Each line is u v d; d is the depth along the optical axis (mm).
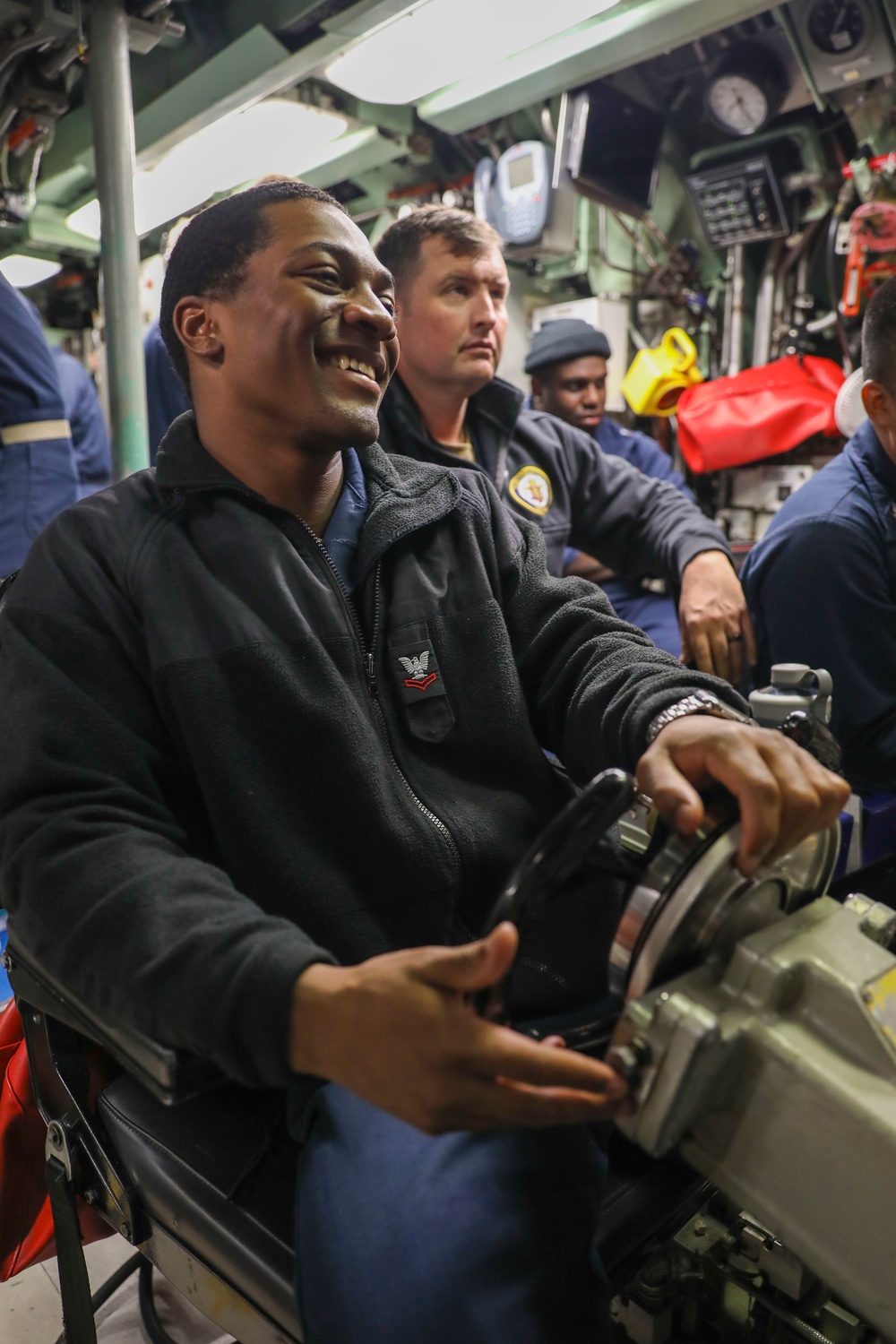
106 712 959
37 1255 1233
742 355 3717
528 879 675
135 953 781
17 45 2379
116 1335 1425
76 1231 1054
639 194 3604
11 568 2553
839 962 687
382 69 2869
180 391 2615
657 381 3633
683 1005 656
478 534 1189
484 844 1036
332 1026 681
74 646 971
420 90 3035
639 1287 977
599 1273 812
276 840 966
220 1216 896
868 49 2939
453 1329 714
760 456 3344
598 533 2428
